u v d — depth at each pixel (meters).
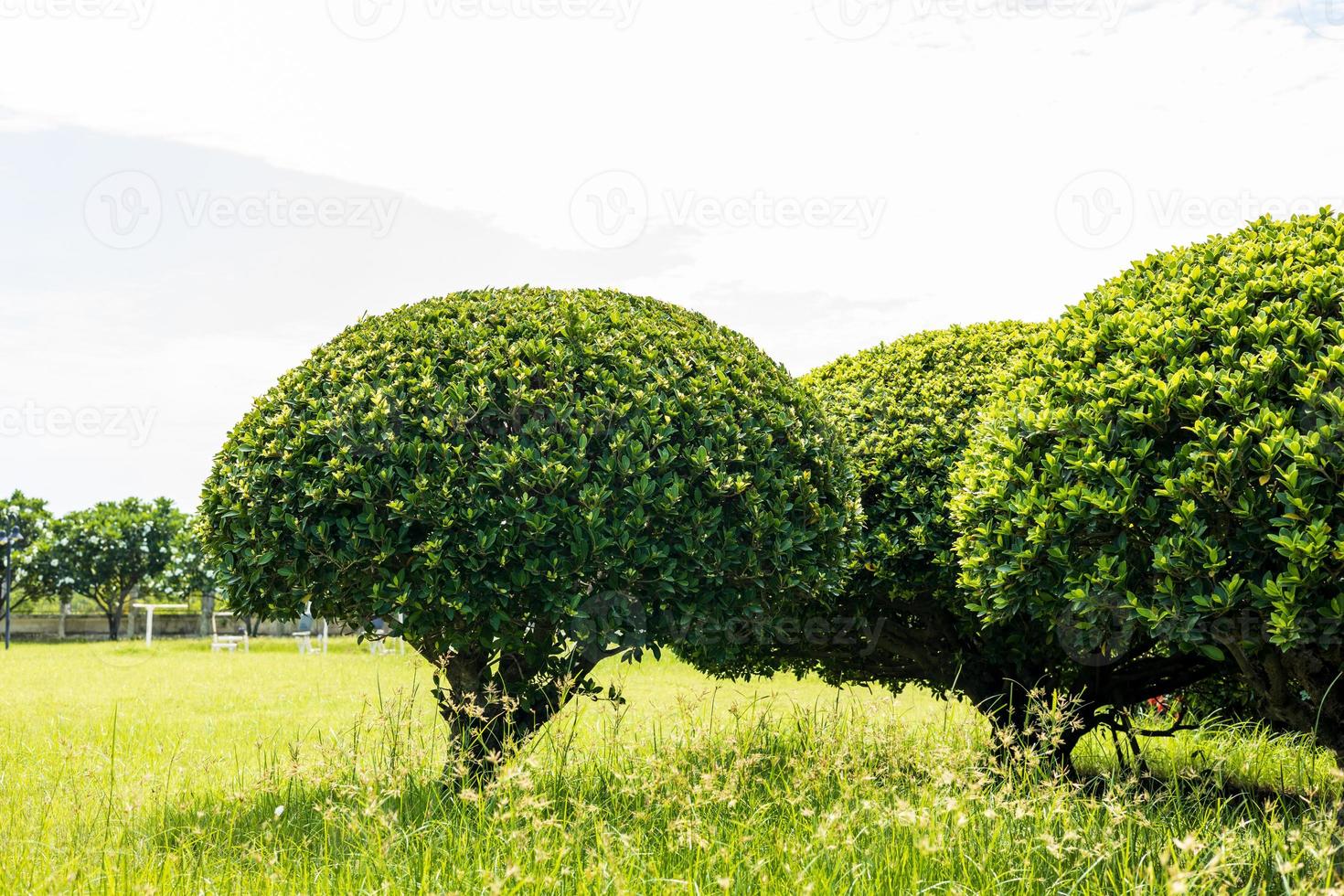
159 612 32.91
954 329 7.43
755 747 5.79
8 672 15.59
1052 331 5.56
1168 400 4.47
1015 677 6.59
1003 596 4.87
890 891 3.83
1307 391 4.09
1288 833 3.93
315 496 5.06
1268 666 4.81
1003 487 4.94
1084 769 6.67
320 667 15.60
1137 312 4.99
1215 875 3.49
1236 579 4.08
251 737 8.21
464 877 3.94
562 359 5.41
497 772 4.89
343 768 5.10
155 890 3.84
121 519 33.03
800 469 5.63
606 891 3.71
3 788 6.00
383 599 5.01
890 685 7.23
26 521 32.91
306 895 3.99
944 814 4.23
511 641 5.24
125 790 5.31
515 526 4.91
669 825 4.39
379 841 4.20
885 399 6.86
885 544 6.22
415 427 5.18
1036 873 4.02
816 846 4.11
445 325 5.71
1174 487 4.29
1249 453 4.14
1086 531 4.59
